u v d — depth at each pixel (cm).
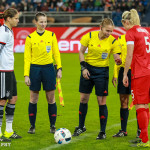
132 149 1628
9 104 1822
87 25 8006
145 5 8931
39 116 2422
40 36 1886
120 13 8081
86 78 1789
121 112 1884
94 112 2575
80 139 1819
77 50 7112
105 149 1631
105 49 1775
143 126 1658
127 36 1653
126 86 1695
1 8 8262
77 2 8500
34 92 1925
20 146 1677
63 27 7238
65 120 2292
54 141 1773
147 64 1661
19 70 5169
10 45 1727
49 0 8631
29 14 7869
